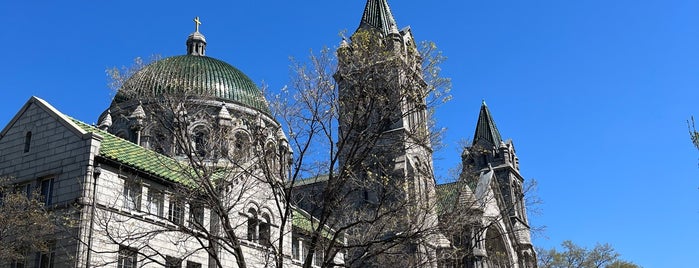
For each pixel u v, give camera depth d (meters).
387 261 35.75
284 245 49.09
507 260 77.81
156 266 39.78
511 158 99.75
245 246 44.81
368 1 74.81
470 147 41.12
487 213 71.06
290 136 31.25
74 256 35.75
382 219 34.97
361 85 31.97
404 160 56.38
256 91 71.12
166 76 65.19
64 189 38.97
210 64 70.62
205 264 42.78
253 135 37.00
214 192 31.08
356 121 32.12
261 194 47.03
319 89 31.58
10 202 35.19
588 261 91.56
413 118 59.75
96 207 37.19
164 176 42.00
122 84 33.59
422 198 34.53
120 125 63.62
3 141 43.66
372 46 33.31
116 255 37.78
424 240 32.97
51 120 41.88
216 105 64.88
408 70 32.38
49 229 35.97
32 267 37.41
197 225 31.56
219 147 35.22
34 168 41.12
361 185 37.22
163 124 33.97
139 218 39.34
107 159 39.47
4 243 34.41
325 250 32.09
